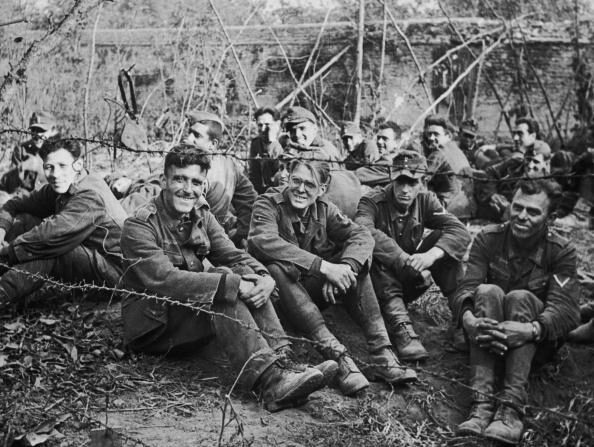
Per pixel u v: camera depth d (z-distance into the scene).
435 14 15.32
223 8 14.12
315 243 5.33
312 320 5.01
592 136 13.04
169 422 4.31
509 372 4.98
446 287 5.67
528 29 14.84
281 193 5.35
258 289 4.67
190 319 4.84
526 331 4.97
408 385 5.11
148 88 12.23
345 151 9.30
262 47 14.35
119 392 4.56
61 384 4.52
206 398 4.60
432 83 14.81
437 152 8.46
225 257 5.04
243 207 6.27
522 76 14.73
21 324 5.09
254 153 7.50
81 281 5.35
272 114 7.38
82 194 5.36
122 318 5.00
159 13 12.77
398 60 14.73
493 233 5.47
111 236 5.43
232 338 4.61
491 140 15.02
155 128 10.50
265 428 4.36
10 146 8.70
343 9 15.03
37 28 8.77
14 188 7.45
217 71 10.93
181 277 4.67
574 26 14.73
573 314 5.18
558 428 5.04
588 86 14.27
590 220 9.42
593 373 5.65
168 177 4.85
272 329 4.71
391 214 5.71
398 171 5.73
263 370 4.54
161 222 4.89
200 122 6.07
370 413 4.73
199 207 5.02
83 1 6.70
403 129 14.48
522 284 5.37
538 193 5.27
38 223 5.76
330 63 13.39
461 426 4.75
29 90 9.45
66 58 10.28
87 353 4.91
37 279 5.17
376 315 5.20
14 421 4.03
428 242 5.78
